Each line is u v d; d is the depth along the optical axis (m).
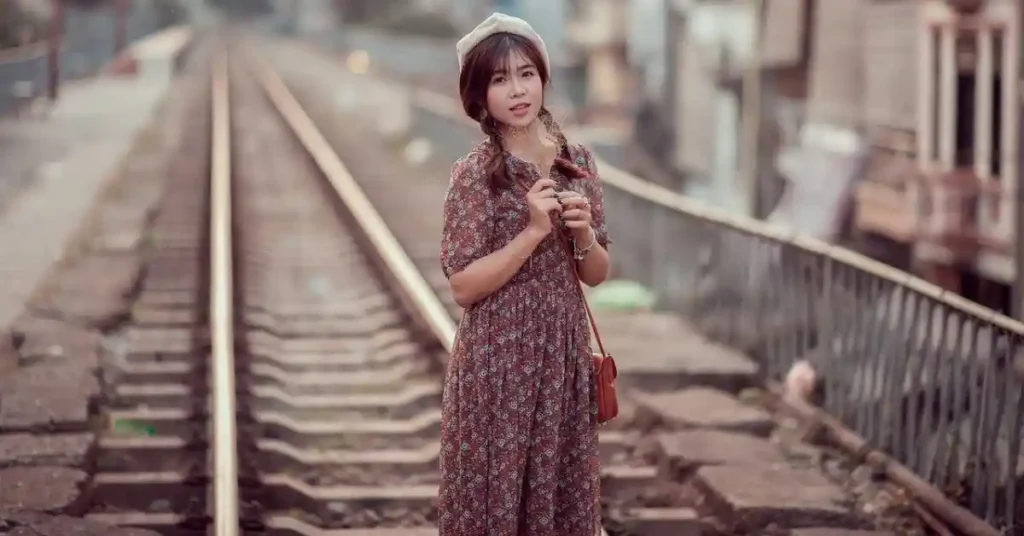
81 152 20.03
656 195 10.73
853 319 7.46
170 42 49.09
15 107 23.28
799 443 7.25
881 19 16.80
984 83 14.00
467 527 4.39
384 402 7.82
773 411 7.88
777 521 5.97
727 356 8.71
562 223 4.37
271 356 8.73
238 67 51.62
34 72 25.80
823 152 18.20
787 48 20.08
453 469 4.44
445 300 10.61
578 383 4.45
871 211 16.48
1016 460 5.79
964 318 6.21
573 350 4.43
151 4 69.00
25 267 11.42
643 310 10.60
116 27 46.41
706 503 6.30
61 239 12.83
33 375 7.85
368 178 19.00
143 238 12.99
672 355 8.66
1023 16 13.09
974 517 5.98
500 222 4.32
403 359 8.80
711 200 24.34
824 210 17.39
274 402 7.74
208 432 7.14
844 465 6.89
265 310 10.05
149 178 17.81
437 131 22.16
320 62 61.22
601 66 37.34
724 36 23.59
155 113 26.75
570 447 4.47
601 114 33.38
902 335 6.84
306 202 16.25
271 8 144.75
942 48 14.86
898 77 16.17
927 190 14.52
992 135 13.92
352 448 7.14
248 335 9.27
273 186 17.81
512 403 4.33
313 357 8.84
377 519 6.15
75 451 6.50
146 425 7.26
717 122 24.09
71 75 35.22
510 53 4.28
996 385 5.98
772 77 20.58
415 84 44.09
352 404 7.77
